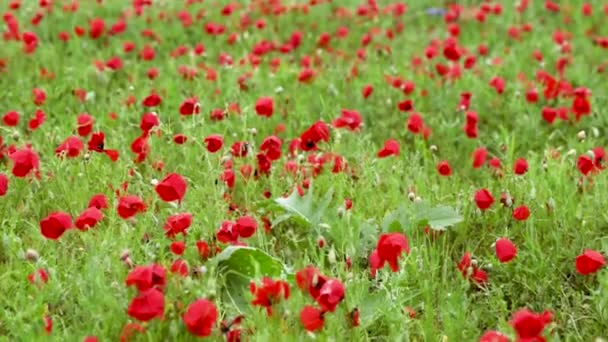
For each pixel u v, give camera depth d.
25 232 3.96
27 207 4.15
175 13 9.05
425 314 3.39
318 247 3.93
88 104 5.95
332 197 4.36
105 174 4.36
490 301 3.60
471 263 3.65
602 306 3.44
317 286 2.91
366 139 5.40
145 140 4.52
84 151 4.55
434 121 5.83
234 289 3.51
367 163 4.63
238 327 3.08
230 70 6.57
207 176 4.26
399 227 3.96
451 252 3.98
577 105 5.43
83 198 4.14
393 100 6.18
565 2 9.88
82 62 6.92
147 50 6.86
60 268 3.58
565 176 4.46
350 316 3.15
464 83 6.47
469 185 4.83
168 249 3.70
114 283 3.20
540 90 6.33
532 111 5.87
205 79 6.33
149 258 3.51
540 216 4.16
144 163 4.70
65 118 5.55
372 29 8.48
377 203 4.32
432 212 4.04
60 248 3.75
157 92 6.09
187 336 3.03
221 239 3.52
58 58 7.05
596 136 5.42
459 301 3.44
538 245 3.80
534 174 4.52
